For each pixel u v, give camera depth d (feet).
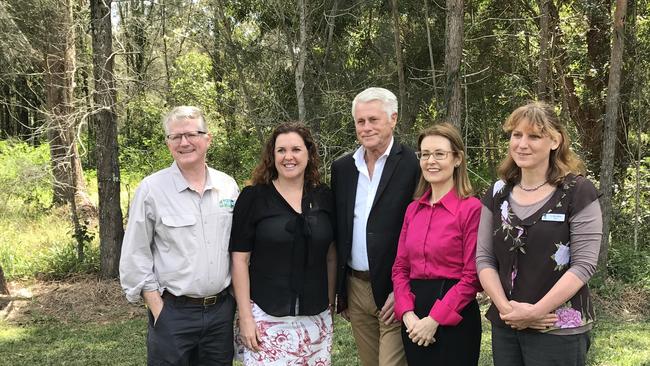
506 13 35.45
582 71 33.12
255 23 33.60
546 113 8.06
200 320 9.55
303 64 28.99
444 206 9.00
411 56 35.12
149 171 40.52
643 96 30.17
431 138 9.02
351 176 10.14
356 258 10.03
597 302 22.25
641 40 29.86
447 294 8.69
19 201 40.60
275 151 9.64
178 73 36.99
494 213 8.44
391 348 9.84
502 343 8.38
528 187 8.23
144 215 9.46
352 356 16.62
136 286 9.37
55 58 33.30
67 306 22.80
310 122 28.48
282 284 9.59
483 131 36.94
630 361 15.92
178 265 9.41
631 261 25.29
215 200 9.75
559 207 7.85
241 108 32.27
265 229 9.53
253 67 32.19
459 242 8.84
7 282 25.80
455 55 25.22
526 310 7.78
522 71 35.50
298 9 29.71
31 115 57.93
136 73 27.50
